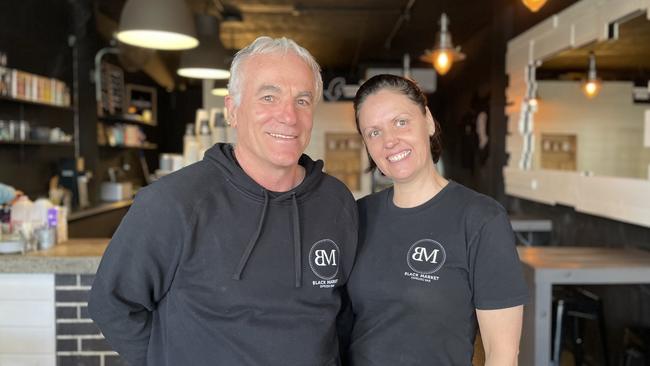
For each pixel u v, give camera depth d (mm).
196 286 1488
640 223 3213
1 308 2717
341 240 1682
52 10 5664
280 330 1498
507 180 5734
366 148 1878
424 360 1618
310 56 1591
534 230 4859
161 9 3543
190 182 1526
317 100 1621
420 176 1759
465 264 1634
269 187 1601
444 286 1632
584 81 4406
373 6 6379
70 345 2725
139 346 1638
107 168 7230
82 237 5465
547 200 4688
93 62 6480
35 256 2641
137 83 8406
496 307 1582
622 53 3762
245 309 1479
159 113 9516
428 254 1663
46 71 5535
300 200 1619
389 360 1643
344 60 10000
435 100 9914
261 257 1513
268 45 1547
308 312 1548
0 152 4668
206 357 1479
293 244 1559
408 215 1737
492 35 6215
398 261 1694
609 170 4016
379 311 1699
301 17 6914
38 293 2717
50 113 5617
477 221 1620
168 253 1487
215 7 6453
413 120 1726
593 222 4078
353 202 1785
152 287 1532
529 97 5137
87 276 2713
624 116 3828
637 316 3379
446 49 5012
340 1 6184
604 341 3461
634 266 2941
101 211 5879
